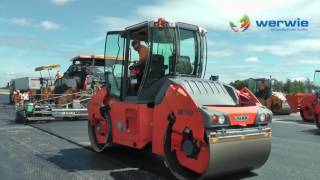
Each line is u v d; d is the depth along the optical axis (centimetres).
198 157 629
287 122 1753
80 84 1848
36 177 678
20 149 928
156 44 749
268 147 671
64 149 931
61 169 735
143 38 782
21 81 2944
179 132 642
